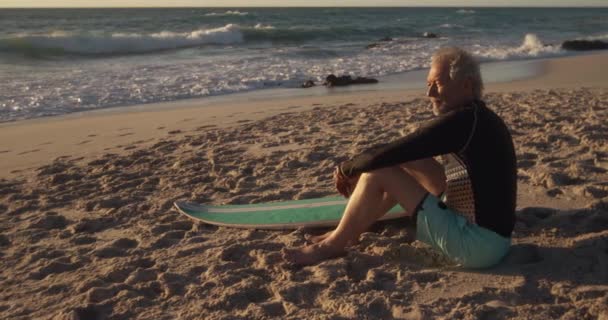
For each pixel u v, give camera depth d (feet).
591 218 12.25
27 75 46.93
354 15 218.59
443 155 9.98
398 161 9.64
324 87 43.98
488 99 30.91
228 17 147.23
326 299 9.80
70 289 10.84
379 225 12.93
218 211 14.19
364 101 33.73
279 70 52.95
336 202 13.88
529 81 43.73
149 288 10.64
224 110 32.27
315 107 31.76
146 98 37.99
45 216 14.75
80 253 12.46
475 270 10.52
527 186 14.98
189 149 21.66
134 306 9.98
